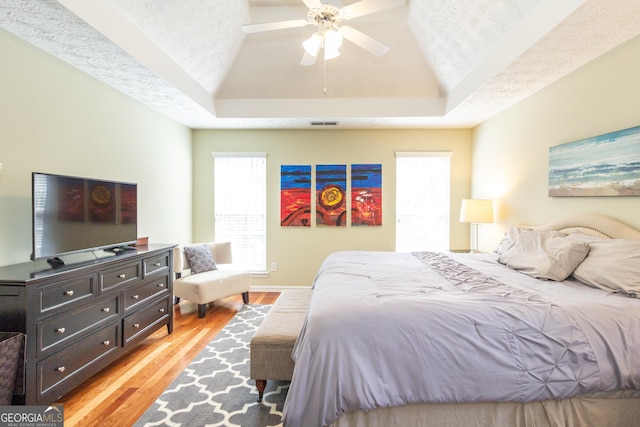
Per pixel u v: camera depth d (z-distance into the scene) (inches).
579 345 58.4
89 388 87.4
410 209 187.3
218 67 142.2
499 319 60.2
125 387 88.0
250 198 189.5
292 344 78.8
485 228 167.6
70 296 79.0
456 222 186.1
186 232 181.0
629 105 85.7
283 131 187.0
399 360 58.2
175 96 131.1
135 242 116.2
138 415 75.9
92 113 111.4
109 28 85.8
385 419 59.6
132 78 112.5
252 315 146.9
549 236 98.9
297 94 160.1
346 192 187.3
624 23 76.9
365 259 118.0
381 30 135.9
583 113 101.3
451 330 59.3
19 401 66.9
